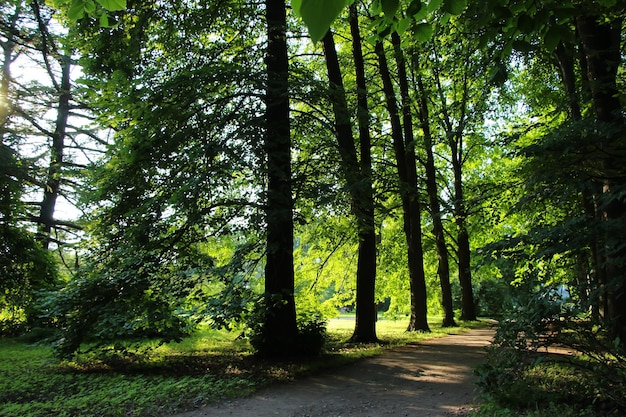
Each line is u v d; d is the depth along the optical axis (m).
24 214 19.03
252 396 7.71
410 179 18.52
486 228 21.38
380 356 11.58
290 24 15.13
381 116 20.52
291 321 11.36
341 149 11.72
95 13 4.01
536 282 6.70
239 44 12.55
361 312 14.46
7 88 18.38
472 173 25.84
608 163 7.32
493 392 6.35
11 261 17.05
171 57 11.82
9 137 18.39
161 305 9.85
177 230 10.49
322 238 17.45
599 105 8.20
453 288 34.38
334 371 9.74
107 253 10.82
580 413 5.39
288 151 11.02
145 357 11.30
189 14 11.65
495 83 4.71
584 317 6.17
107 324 9.49
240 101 11.15
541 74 14.85
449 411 6.57
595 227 6.73
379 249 23.05
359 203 11.84
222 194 11.21
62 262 22.08
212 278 10.30
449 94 21.09
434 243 23.97
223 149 9.80
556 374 6.86
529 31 3.49
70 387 8.38
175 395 7.62
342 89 11.85
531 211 12.08
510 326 6.51
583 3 6.70
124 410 6.81
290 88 10.73
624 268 7.32
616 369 5.76
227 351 12.60
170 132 10.19
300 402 7.31
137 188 10.41
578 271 11.30
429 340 14.91
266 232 10.21
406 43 11.82
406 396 7.56
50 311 9.95
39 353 12.72
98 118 10.33
